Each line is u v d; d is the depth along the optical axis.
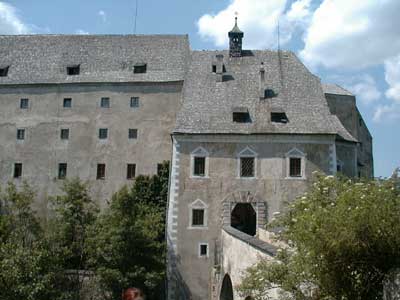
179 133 42.84
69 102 54.47
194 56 52.16
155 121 52.94
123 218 39.22
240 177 42.53
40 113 54.44
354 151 46.06
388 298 12.78
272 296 18.48
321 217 13.29
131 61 56.03
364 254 13.12
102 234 38.62
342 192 14.35
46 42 59.41
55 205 48.28
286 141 42.72
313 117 44.06
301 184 41.94
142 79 53.88
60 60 57.03
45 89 54.91
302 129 42.84
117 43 58.38
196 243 41.75
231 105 45.50
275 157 42.56
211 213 42.12
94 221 41.88
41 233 40.66
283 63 50.22
